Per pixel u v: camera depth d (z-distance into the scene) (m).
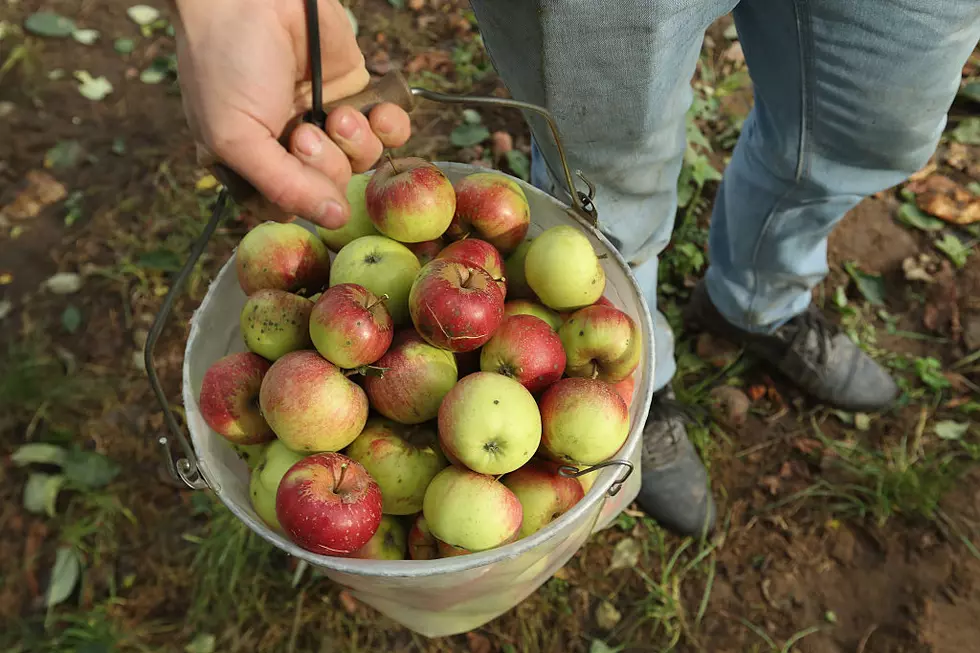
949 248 0.97
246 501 0.55
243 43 0.40
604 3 0.43
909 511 0.80
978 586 0.76
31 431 0.85
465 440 0.48
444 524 0.49
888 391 0.86
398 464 0.52
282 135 0.45
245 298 0.63
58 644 0.73
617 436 0.51
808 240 0.71
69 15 1.20
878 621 0.75
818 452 0.85
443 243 0.61
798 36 0.54
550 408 0.51
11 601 0.76
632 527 0.80
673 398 0.81
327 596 0.77
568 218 0.60
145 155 1.06
